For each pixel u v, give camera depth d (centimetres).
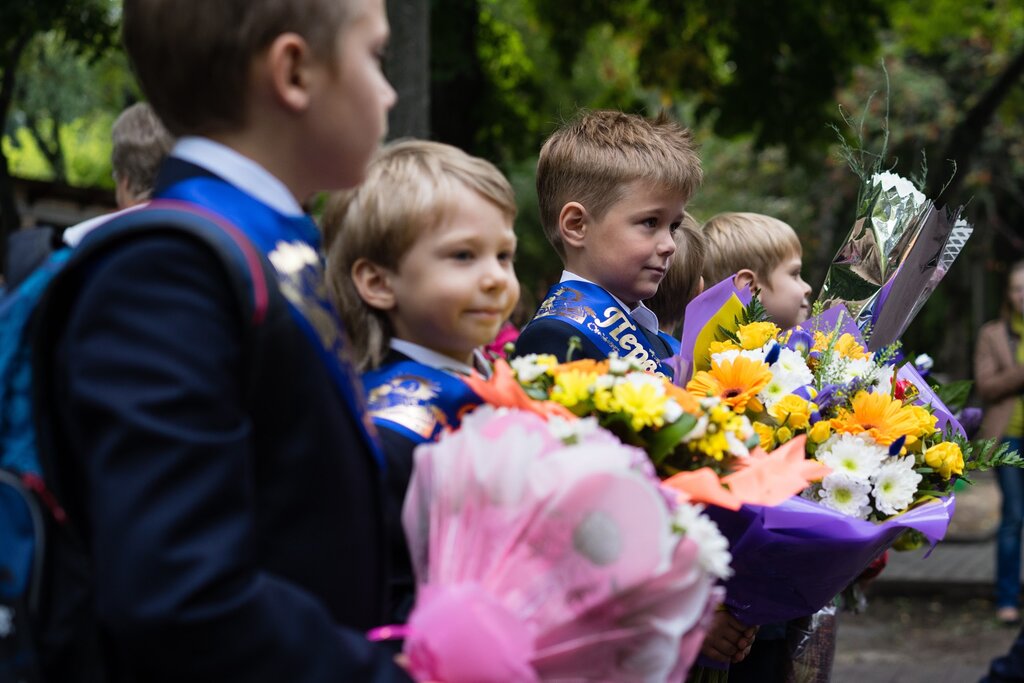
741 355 219
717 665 229
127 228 119
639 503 130
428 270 174
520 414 147
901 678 577
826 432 218
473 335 177
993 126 1980
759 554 210
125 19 135
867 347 253
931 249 254
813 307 252
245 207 130
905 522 210
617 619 135
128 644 110
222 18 129
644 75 1114
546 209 274
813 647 275
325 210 186
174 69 131
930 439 234
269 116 133
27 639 120
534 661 134
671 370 258
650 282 260
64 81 1294
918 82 1825
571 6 1099
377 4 138
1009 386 688
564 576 133
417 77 547
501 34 1108
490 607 132
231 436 115
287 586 117
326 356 131
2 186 779
